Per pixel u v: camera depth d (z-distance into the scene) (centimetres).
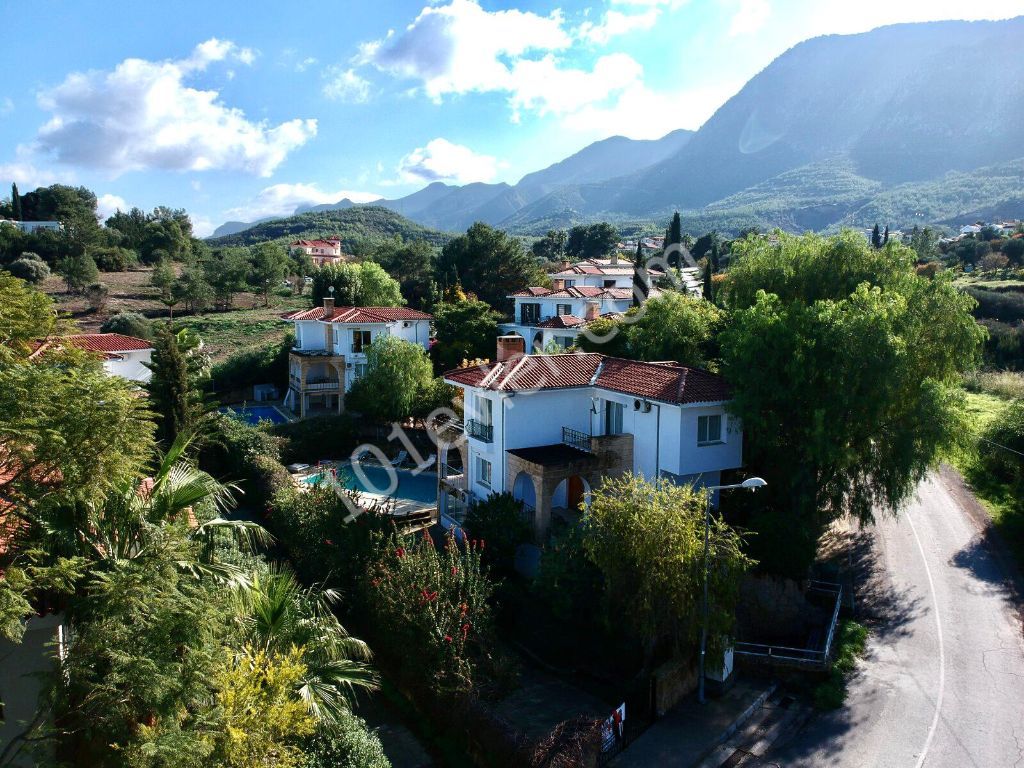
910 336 2588
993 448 3666
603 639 2023
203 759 945
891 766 1593
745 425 2603
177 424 3097
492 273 8425
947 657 2067
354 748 1285
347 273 6775
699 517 1836
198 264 10375
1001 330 6184
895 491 2538
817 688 1895
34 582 1004
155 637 994
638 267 5600
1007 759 1611
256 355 5703
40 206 11681
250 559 1942
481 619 1747
